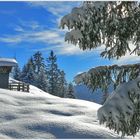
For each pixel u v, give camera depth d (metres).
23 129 15.69
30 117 17.83
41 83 78.00
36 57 86.94
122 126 5.71
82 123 16.27
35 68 86.94
